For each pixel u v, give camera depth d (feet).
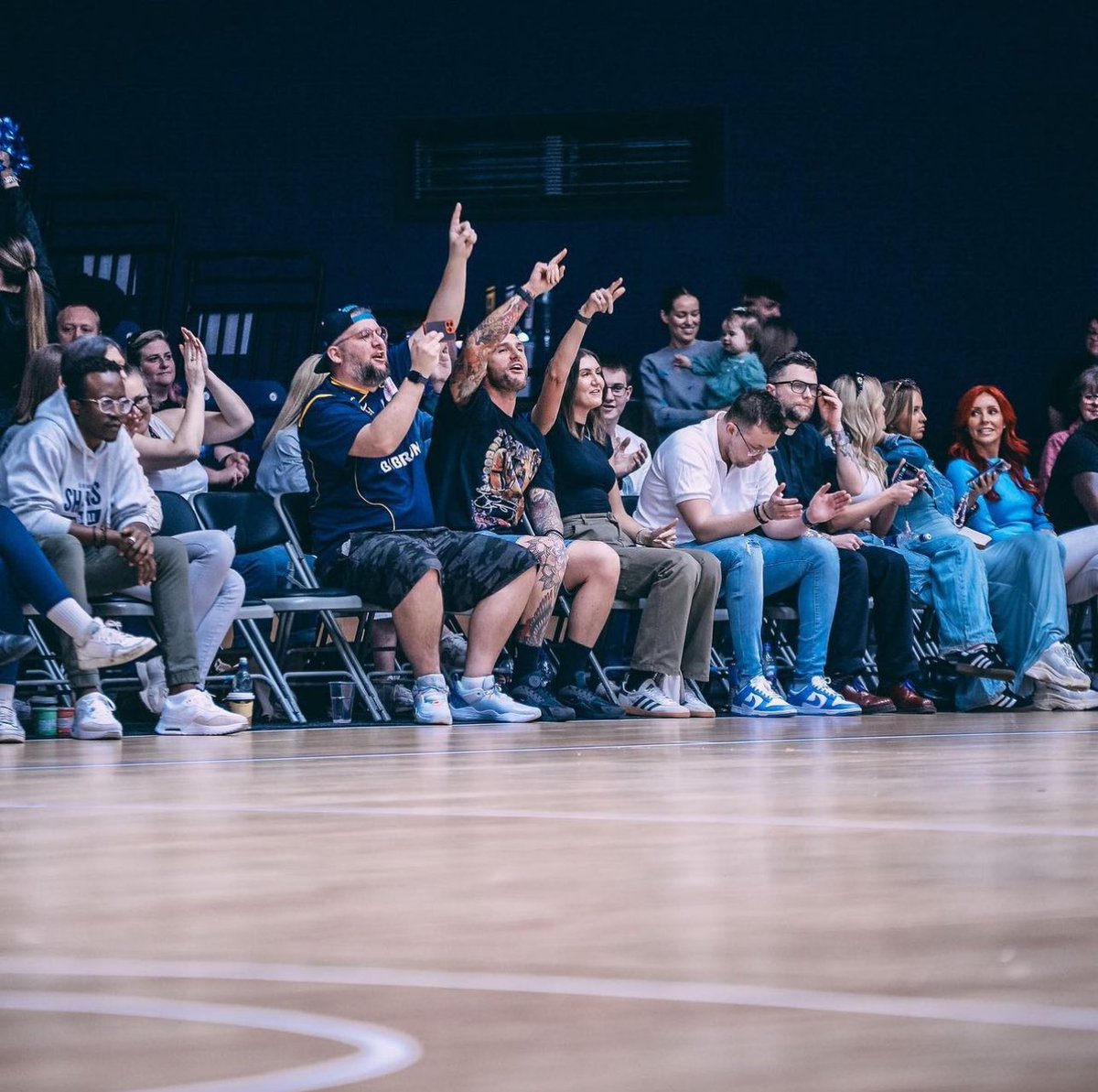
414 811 13.61
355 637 36.68
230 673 35.14
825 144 56.39
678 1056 4.71
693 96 56.70
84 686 27.20
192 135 57.67
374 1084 4.41
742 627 34.68
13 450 28.17
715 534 35.42
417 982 6.11
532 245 57.31
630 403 47.83
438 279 57.36
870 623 43.45
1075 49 55.52
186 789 16.43
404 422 31.99
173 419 36.58
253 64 57.67
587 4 56.90
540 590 32.86
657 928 7.40
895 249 56.29
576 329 35.70
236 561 34.22
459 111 57.36
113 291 45.85
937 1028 5.08
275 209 57.62
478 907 8.11
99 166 57.77
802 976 6.16
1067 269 55.77
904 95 56.13
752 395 35.96
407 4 57.31
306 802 14.73
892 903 8.07
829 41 56.24
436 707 31.09
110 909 8.21
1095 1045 4.81
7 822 12.94
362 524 32.40
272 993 5.90
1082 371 48.62
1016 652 37.37
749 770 18.35
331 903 8.33
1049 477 45.88
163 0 57.67
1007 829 11.64
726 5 56.49
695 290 56.95
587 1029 5.17
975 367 56.13
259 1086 4.37
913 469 38.83
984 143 55.93
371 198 57.62
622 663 41.52
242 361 50.62
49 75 57.82
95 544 27.89
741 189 56.65
